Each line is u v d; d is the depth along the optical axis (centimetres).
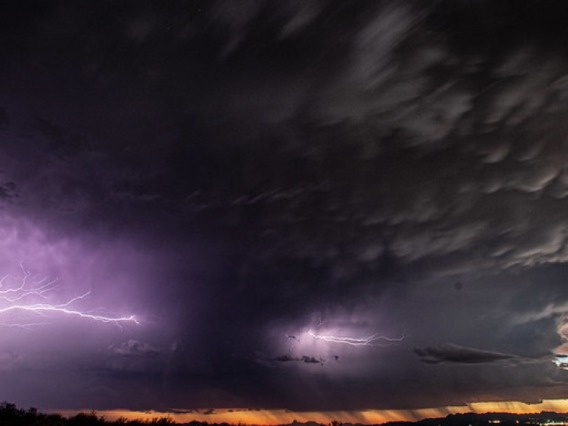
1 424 1556
